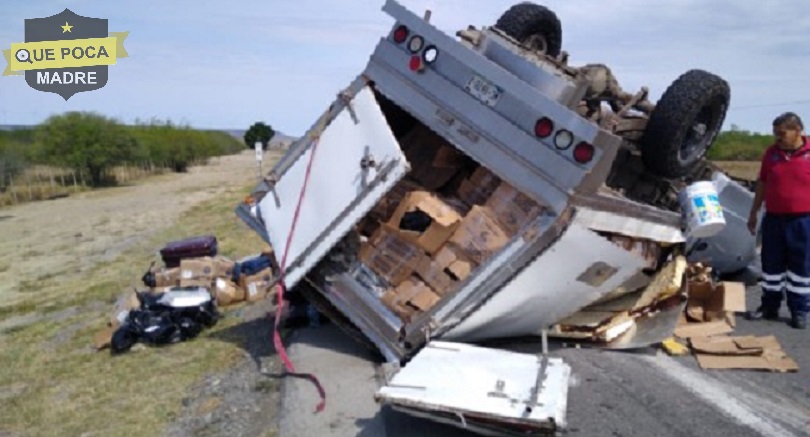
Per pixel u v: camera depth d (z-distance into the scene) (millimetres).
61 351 6359
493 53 4867
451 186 5418
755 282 7359
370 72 5148
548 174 4285
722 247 6855
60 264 12156
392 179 4758
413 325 4504
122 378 5324
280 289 5211
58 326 7430
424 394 3492
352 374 4676
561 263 4324
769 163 5715
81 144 32312
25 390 5320
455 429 3770
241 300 7359
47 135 32344
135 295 6848
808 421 3922
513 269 4258
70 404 4918
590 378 4504
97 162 32594
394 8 5066
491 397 3447
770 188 5691
